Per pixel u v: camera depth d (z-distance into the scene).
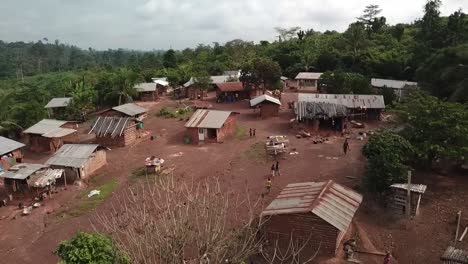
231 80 89.75
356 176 36.78
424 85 61.53
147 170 40.31
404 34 109.38
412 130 36.78
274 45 133.62
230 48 139.38
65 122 55.34
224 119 51.88
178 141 52.12
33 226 30.91
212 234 13.55
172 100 84.31
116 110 59.09
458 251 22.97
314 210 24.42
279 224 25.45
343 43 102.69
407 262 24.30
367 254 24.78
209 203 15.12
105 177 40.34
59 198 35.53
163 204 16.31
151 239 12.55
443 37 80.75
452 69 55.28
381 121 57.94
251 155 44.50
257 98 66.88
